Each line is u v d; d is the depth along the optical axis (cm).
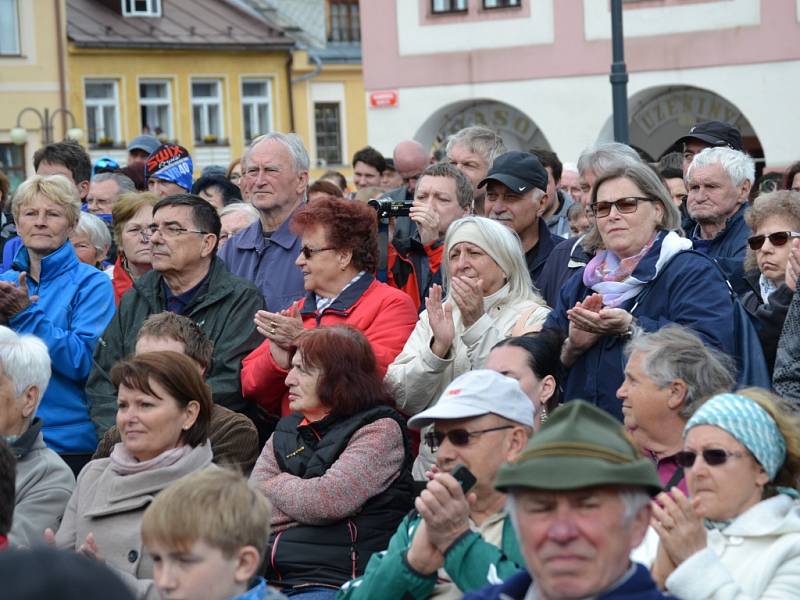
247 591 1032
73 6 9744
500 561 1075
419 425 1198
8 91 9244
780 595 1036
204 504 1002
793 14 5703
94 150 9744
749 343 1416
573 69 6200
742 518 1070
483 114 6600
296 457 1413
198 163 10212
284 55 10544
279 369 1628
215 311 1750
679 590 988
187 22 10175
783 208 1644
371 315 1652
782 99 5738
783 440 1079
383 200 1928
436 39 6525
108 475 1395
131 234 2091
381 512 1383
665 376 1208
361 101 10975
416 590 1110
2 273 2064
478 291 1530
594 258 1522
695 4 5900
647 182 1470
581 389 1434
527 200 1808
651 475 823
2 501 1166
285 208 1923
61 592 519
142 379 1367
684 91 6066
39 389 1488
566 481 809
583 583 815
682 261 1447
